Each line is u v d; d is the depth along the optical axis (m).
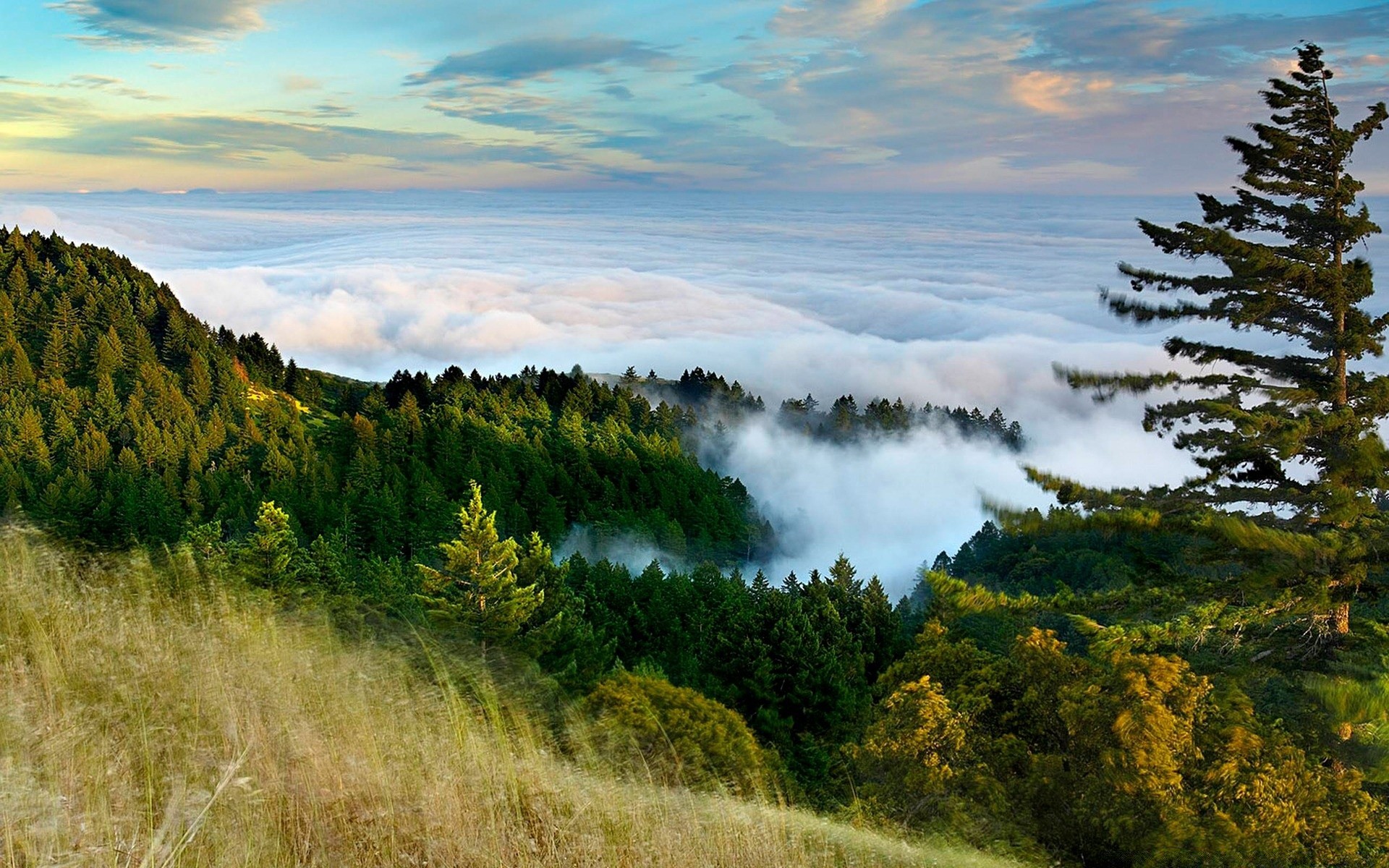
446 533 89.19
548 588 38.50
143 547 9.59
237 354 144.88
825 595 50.16
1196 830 13.52
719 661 41.19
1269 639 16.62
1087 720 15.87
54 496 78.44
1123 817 14.35
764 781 12.20
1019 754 17.16
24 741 5.04
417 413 132.38
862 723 36.78
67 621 7.08
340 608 10.70
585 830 6.34
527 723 8.62
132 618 7.54
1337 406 16.03
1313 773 14.54
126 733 5.59
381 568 50.22
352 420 125.44
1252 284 16.44
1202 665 17.16
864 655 47.62
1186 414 16.56
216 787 5.02
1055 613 16.52
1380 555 14.76
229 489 91.06
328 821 5.30
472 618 29.84
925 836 12.75
